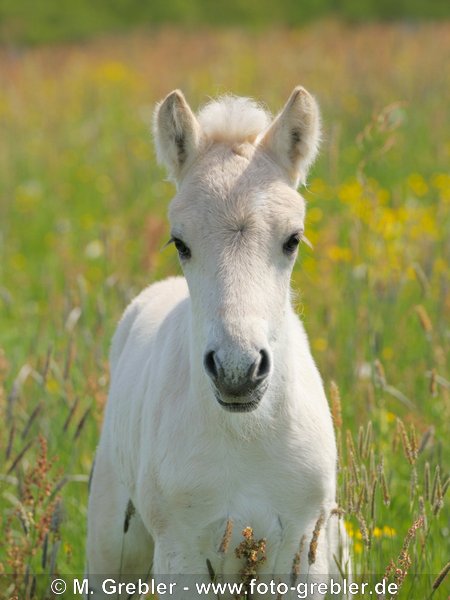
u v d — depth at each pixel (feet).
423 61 169.58
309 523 40.91
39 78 200.64
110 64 204.03
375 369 55.77
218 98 43.65
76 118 161.17
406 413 60.64
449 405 57.21
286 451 39.60
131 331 50.57
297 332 43.73
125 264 83.56
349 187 94.68
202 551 41.01
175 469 40.14
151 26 311.68
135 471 44.73
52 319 75.15
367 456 44.01
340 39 216.54
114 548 48.08
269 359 35.37
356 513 40.83
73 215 116.16
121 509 47.70
